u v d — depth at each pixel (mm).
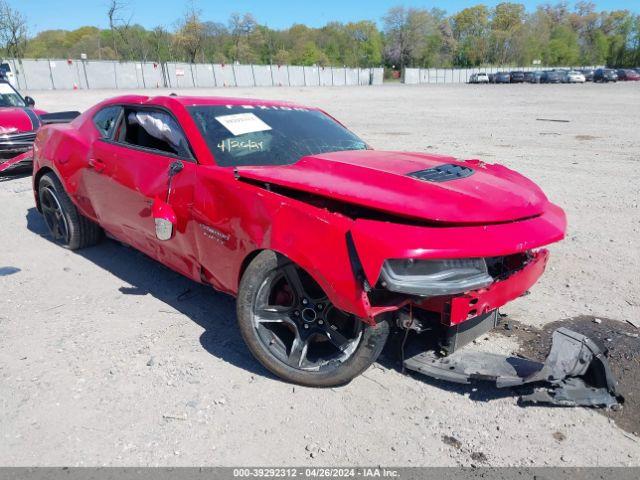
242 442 2590
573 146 12305
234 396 2930
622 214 6688
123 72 55344
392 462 2477
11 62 45031
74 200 4793
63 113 9312
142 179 3814
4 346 3416
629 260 5086
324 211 2732
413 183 2844
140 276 4602
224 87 61875
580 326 3732
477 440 2617
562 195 7625
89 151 4449
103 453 2504
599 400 2826
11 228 5973
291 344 3131
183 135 3623
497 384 2797
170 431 2656
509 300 2924
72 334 3578
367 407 2852
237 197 3074
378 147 12188
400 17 114562
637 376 3109
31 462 2441
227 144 3578
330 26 128875
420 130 15797
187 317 3842
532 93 40375
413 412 2816
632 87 49062
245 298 3002
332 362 2914
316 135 4020
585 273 4758
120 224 4234
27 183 8289
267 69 70438
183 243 3539
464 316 2711
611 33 137375
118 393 2943
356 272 2559
